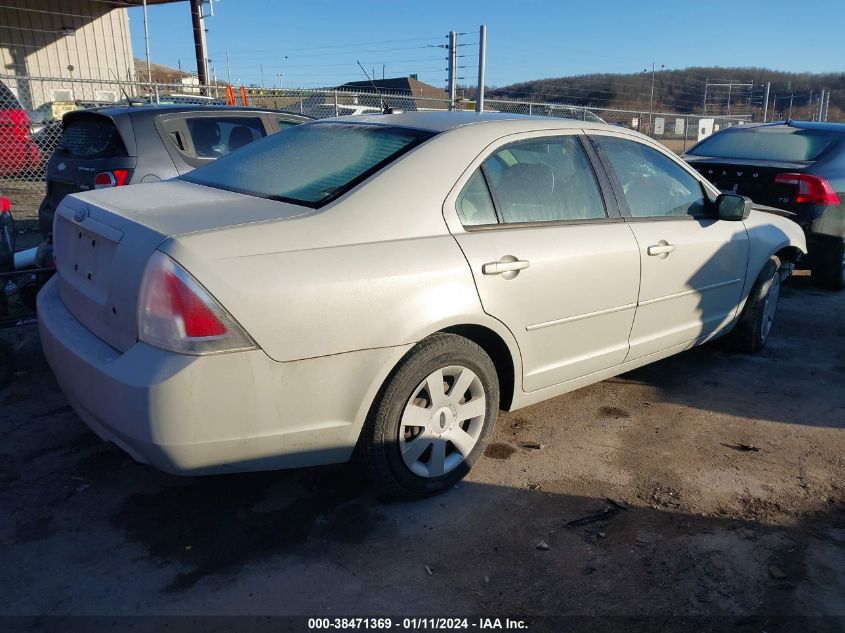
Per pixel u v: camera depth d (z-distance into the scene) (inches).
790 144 284.4
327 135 138.2
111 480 125.9
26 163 479.2
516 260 123.4
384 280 106.7
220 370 94.0
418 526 115.1
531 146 136.3
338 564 105.1
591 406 165.2
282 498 122.0
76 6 733.3
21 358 179.3
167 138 232.5
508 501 123.5
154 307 93.5
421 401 118.6
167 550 107.2
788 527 118.2
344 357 103.9
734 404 168.4
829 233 261.9
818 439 151.6
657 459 140.4
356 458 115.3
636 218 151.5
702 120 733.9
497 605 97.7
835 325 235.3
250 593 98.3
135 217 104.9
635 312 150.4
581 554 109.3
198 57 670.5
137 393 92.4
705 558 109.1
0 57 695.7
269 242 100.3
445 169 121.0
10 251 161.8
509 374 131.5
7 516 114.3
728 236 173.3
